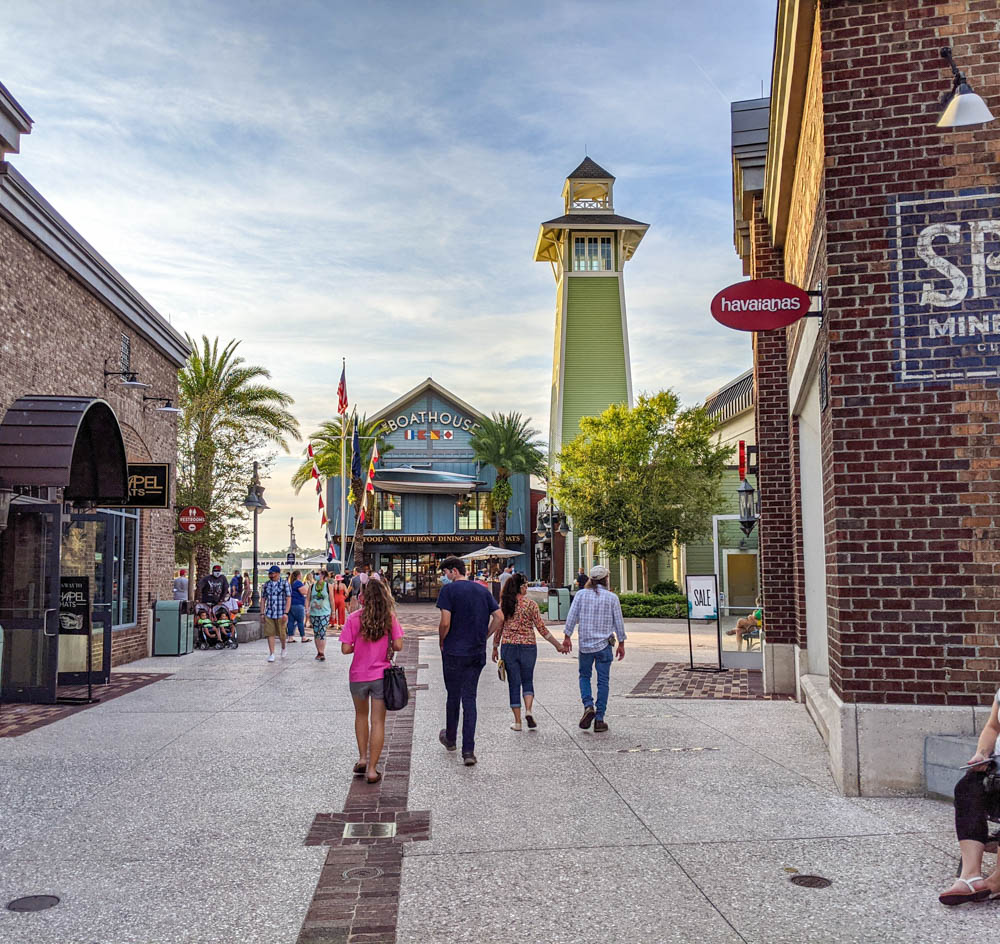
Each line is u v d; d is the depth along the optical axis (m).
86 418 13.26
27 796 6.89
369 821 6.19
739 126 13.10
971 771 4.67
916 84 7.03
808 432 11.29
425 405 55.09
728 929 4.30
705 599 16.41
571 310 50.62
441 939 4.23
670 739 9.07
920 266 6.94
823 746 8.66
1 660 11.22
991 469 6.72
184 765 7.96
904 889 4.79
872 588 6.79
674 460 35.69
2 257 11.97
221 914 4.55
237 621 23.53
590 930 4.31
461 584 8.41
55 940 4.26
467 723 8.02
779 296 7.92
